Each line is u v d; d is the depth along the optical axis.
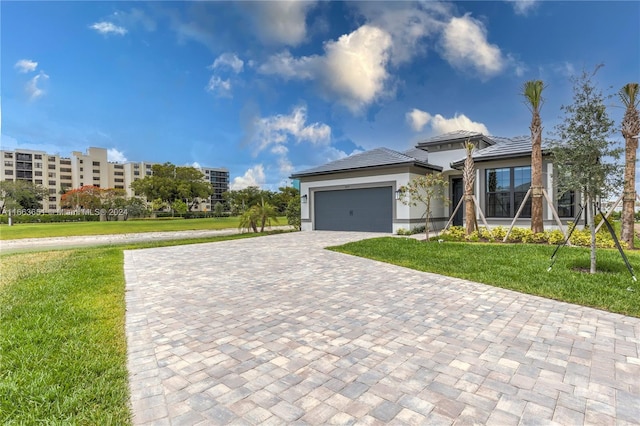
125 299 5.41
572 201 12.62
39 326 4.04
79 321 4.24
